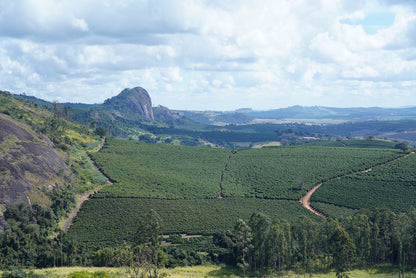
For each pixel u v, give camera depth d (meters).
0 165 111.81
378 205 143.62
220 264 93.12
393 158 195.50
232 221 127.44
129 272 64.12
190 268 85.81
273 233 81.44
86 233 110.25
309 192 165.38
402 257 87.94
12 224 92.31
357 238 90.44
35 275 60.03
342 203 147.88
